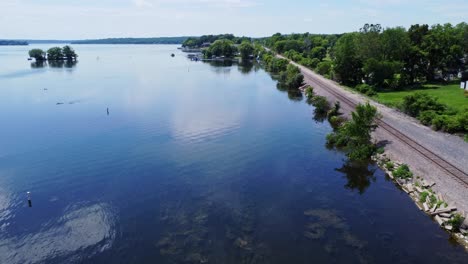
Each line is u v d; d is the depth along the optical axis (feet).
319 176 134.00
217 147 163.53
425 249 88.89
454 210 100.48
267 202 113.60
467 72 300.81
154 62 652.07
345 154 156.56
